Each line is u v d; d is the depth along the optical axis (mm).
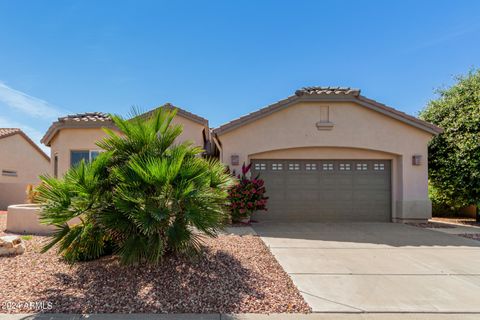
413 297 5367
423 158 13711
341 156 13914
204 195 5855
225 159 13406
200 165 6539
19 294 5238
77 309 4762
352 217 13852
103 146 6660
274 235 10383
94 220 5938
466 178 14055
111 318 4516
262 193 12688
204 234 6402
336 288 5738
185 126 14719
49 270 6281
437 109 15734
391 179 13969
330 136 13664
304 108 13727
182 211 5836
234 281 5836
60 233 6023
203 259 6754
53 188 5629
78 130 15086
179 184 5754
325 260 7504
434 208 16578
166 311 4742
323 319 4582
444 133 14711
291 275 6395
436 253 8289
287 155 13875
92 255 6723
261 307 4906
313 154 13898
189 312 4719
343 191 13914
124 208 5410
